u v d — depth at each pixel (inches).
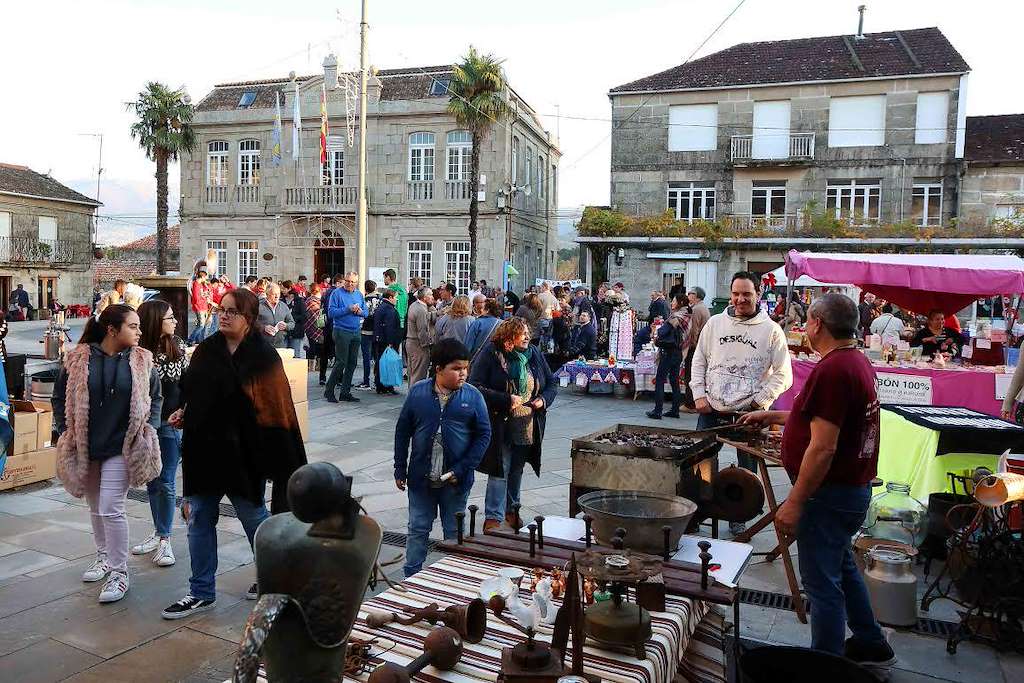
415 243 1117.7
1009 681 134.3
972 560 159.0
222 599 163.5
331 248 1157.1
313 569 51.9
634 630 91.9
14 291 1342.3
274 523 54.1
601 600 103.5
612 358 488.4
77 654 138.3
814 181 971.9
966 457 205.2
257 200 1174.3
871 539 176.1
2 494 240.4
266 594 52.1
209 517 156.8
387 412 399.9
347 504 53.4
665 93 1007.0
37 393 294.4
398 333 455.8
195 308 392.2
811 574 130.3
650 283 972.6
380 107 1109.1
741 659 104.9
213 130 1187.3
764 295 850.8
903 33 1018.1
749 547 130.0
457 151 1091.3
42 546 194.4
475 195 1024.2
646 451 165.5
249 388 152.9
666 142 1015.0
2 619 152.0
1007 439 189.0
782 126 978.1
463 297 362.9
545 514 228.2
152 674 131.7
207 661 136.8
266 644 53.8
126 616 154.6
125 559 165.0
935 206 939.3
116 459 162.9
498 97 1013.8
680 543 131.2
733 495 177.0
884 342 401.4
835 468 127.1
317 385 503.2
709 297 956.0
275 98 1181.7
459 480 158.6
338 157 1141.1
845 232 908.0
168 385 185.2
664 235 957.2
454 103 1008.9
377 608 102.0
